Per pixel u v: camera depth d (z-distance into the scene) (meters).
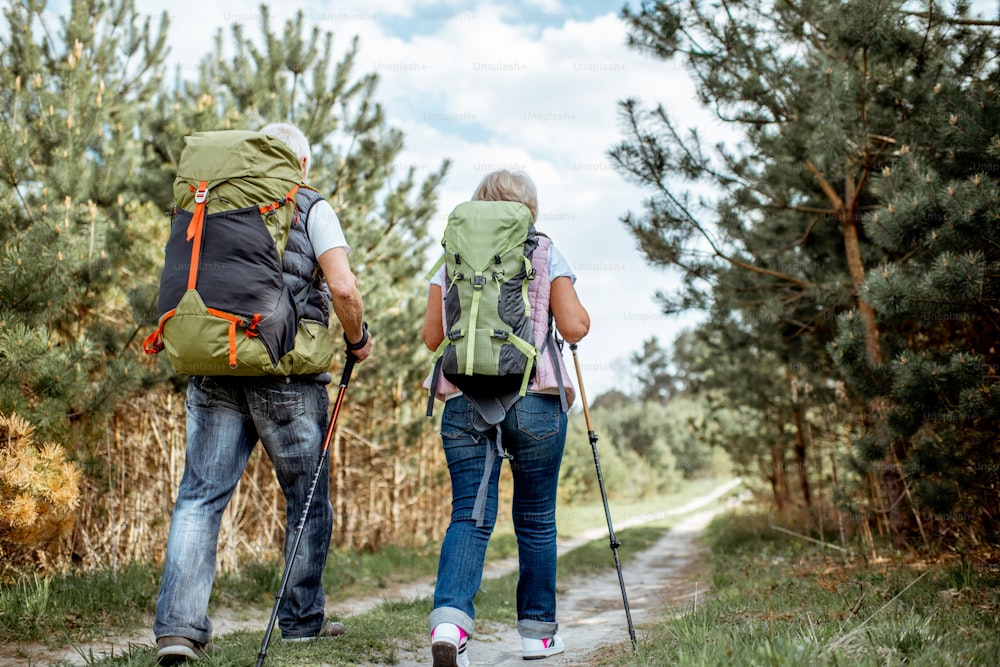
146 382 5.53
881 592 3.94
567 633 4.66
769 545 8.96
